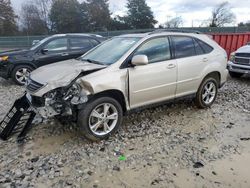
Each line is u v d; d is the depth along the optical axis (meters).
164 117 5.10
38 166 3.42
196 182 3.12
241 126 4.76
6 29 53.31
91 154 3.70
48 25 55.44
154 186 3.04
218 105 5.89
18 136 4.11
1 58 7.98
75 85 3.71
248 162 3.57
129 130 4.48
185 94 5.11
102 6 51.88
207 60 5.30
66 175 3.24
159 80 4.54
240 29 31.27
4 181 3.12
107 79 3.90
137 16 51.88
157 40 4.62
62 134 4.31
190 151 3.82
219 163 3.53
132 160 3.57
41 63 8.33
